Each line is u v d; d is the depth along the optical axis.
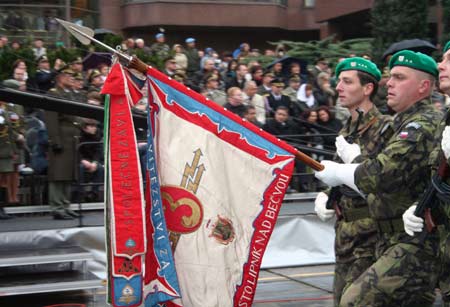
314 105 11.80
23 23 15.75
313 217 9.80
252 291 5.04
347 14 23.50
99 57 11.52
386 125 5.44
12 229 8.43
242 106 10.16
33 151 9.72
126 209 4.80
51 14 16.16
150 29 25.30
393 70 5.04
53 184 9.16
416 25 16.55
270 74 11.50
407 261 4.74
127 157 4.84
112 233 4.79
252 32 26.66
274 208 5.09
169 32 25.80
